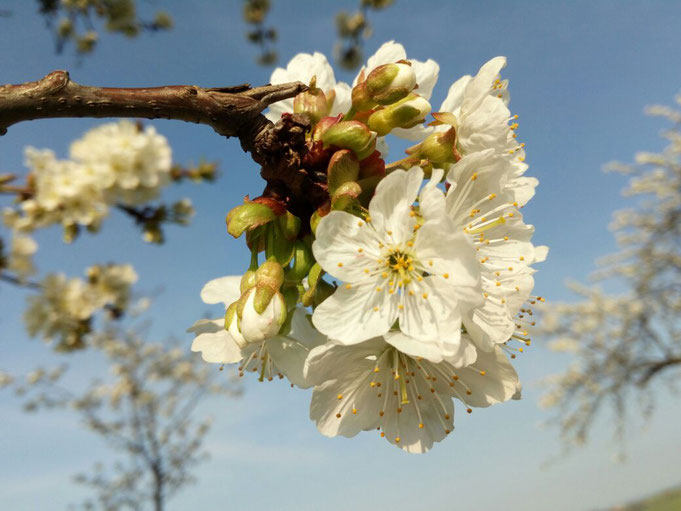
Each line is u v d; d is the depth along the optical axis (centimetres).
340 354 10
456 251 9
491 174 10
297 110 10
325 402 10
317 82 12
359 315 9
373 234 9
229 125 9
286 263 10
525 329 11
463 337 9
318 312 9
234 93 9
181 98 8
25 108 8
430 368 11
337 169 9
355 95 10
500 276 10
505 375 10
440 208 9
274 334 9
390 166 10
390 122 10
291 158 9
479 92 10
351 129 9
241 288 10
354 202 9
